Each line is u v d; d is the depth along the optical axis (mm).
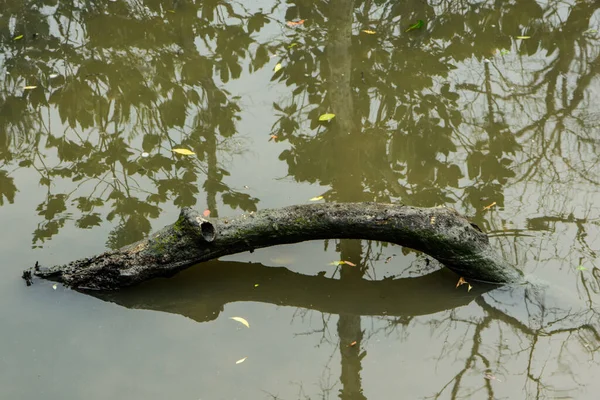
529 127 5668
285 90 6289
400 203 4805
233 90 6301
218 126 5781
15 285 4113
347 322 3998
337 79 6410
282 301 4160
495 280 4109
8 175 5191
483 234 4109
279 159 5375
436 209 4086
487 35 7141
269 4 7918
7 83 6414
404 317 4020
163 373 3602
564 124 5684
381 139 5582
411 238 4066
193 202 4836
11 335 3787
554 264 4195
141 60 6781
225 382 3551
